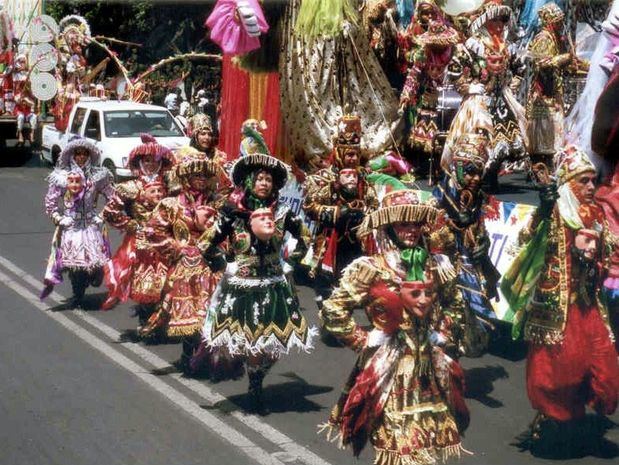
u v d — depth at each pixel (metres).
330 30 14.45
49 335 11.70
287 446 8.20
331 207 10.84
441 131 15.05
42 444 8.17
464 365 10.57
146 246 10.45
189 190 10.12
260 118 15.77
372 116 14.60
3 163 30.12
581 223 7.75
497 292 10.05
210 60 32.31
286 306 8.91
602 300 7.90
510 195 13.52
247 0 13.80
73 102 28.47
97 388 9.71
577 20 17.36
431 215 6.75
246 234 8.84
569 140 11.01
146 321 11.14
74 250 12.73
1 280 14.68
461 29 15.02
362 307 6.98
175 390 9.68
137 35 34.94
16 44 30.98
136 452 8.02
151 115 25.95
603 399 7.77
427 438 6.60
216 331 8.88
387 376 6.68
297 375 10.35
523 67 14.78
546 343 7.77
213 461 7.84
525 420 8.92
